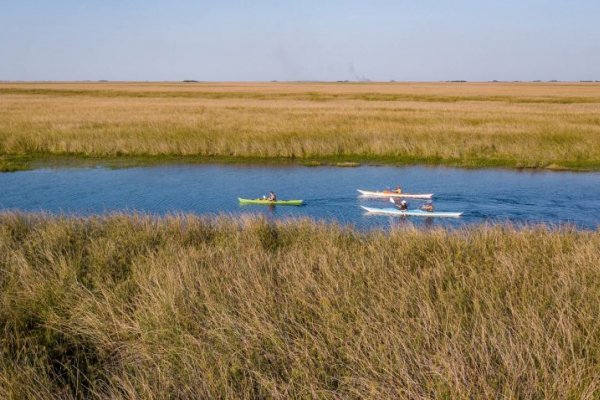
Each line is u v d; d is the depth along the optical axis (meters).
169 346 5.57
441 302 6.30
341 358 5.23
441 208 20.06
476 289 6.77
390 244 9.77
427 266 8.22
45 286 7.39
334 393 4.61
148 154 31.97
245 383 4.79
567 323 5.46
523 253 8.81
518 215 18.92
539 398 4.35
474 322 5.73
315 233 11.20
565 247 9.50
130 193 22.44
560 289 6.63
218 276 7.45
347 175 26.67
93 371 5.49
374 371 4.76
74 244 9.86
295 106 63.34
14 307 6.84
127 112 51.28
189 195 22.20
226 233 11.16
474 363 4.75
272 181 25.16
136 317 6.30
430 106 64.56
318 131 35.88
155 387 4.83
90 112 51.03
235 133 35.19
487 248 9.50
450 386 4.40
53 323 6.47
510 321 5.72
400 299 6.33
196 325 5.94
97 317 6.42
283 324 5.85
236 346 5.46
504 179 25.59
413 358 4.95
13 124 39.03
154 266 7.91
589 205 20.42
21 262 8.29
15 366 5.19
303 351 5.23
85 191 22.73
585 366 4.71
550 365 4.79
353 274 7.54
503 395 4.32
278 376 4.94
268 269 7.88
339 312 6.10
